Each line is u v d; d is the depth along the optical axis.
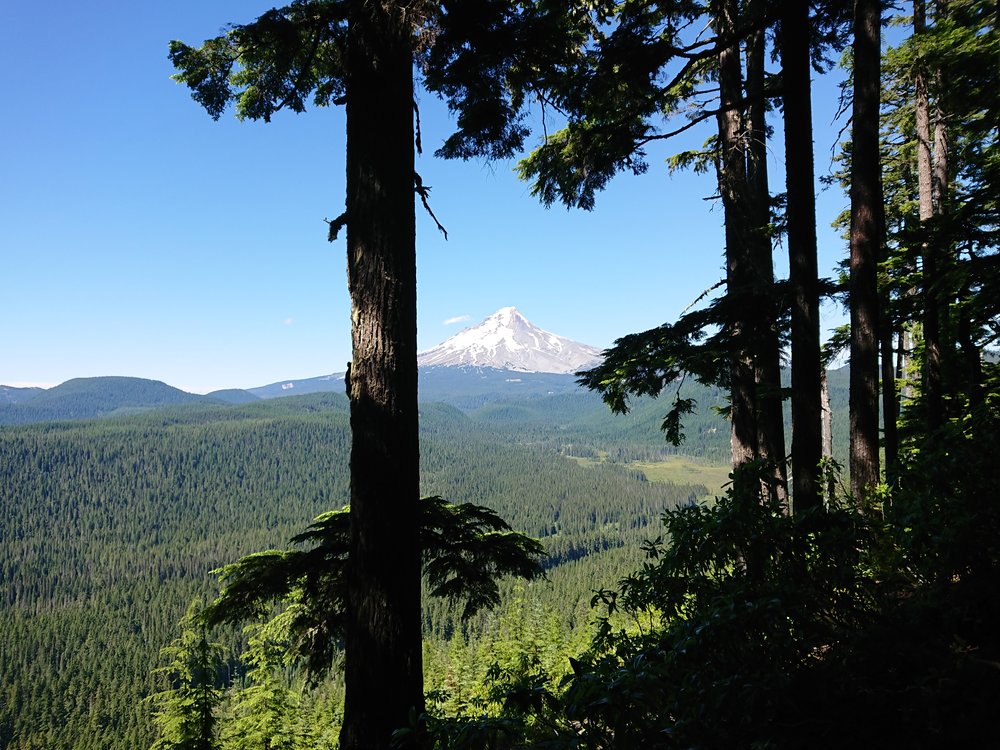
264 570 5.44
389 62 4.43
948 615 2.04
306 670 5.59
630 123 7.82
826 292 7.72
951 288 8.81
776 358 7.65
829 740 1.77
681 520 2.67
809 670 2.03
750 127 8.32
